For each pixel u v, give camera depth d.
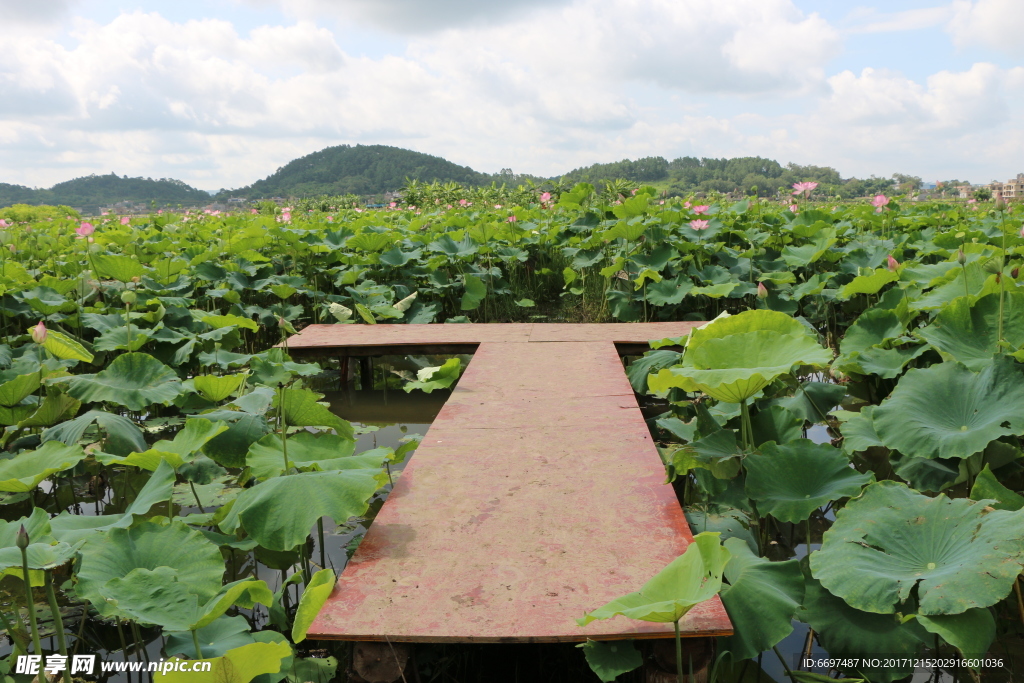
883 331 4.13
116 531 2.14
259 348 6.93
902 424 2.79
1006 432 2.49
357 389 5.87
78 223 12.16
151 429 4.34
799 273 7.53
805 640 2.39
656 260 7.13
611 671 1.88
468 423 3.62
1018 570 1.81
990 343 3.31
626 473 2.91
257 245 7.65
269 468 2.69
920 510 2.25
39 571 2.03
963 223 9.31
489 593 2.06
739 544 2.39
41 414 3.68
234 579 2.77
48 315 5.52
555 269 9.19
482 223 8.35
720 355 2.90
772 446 2.71
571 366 4.77
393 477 3.74
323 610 2.00
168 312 5.70
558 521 2.49
